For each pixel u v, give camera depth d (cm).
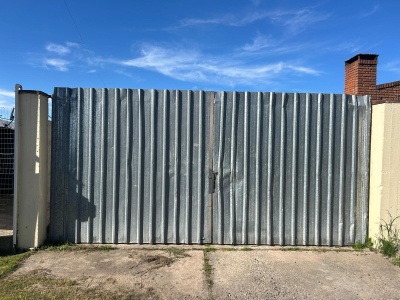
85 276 433
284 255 527
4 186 592
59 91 559
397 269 477
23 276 429
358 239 581
